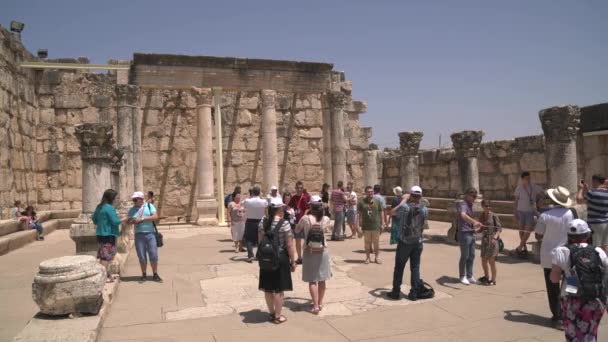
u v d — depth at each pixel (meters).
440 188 24.28
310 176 24.23
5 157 17.06
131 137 18.95
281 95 23.98
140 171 19.23
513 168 19.66
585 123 15.12
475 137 15.34
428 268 11.26
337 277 10.50
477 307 8.05
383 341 6.53
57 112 21.27
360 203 12.20
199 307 8.25
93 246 10.77
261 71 21.12
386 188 28.47
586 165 15.17
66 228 20.45
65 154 21.28
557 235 7.12
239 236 13.80
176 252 13.91
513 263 11.66
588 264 5.19
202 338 6.70
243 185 23.27
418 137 18.88
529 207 12.19
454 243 14.95
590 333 5.21
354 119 24.83
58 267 6.95
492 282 9.57
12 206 17.66
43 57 21.94
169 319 7.58
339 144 21.47
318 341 6.56
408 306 8.18
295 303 8.46
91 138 11.10
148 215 10.28
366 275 10.69
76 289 6.94
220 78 20.58
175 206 22.31
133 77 19.50
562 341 6.43
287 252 7.48
